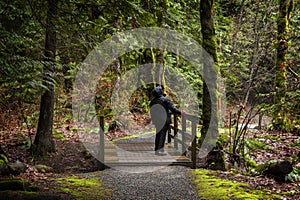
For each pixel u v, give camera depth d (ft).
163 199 17.06
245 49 54.34
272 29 51.03
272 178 20.76
